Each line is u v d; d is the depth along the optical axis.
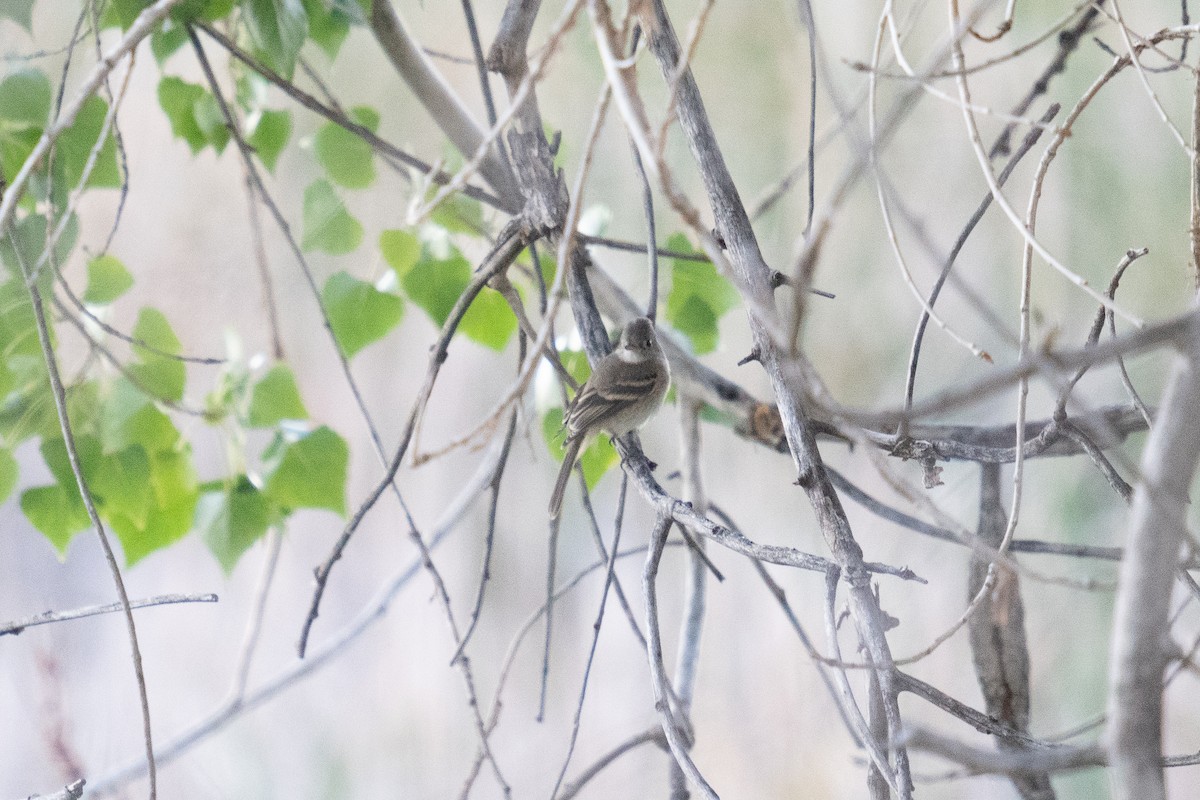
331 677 16.41
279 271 15.74
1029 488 12.30
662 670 5.41
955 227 14.09
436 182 8.16
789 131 14.83
